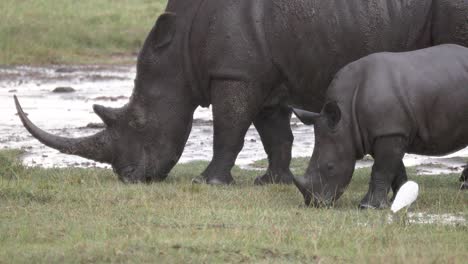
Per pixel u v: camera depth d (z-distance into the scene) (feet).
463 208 140.56
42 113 266.16
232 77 161.89
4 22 423.23
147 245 109.29
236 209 135.23
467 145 144.05
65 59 398.01
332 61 159.94
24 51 398.62
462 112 140.56
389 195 154.81
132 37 433.89
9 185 147.74
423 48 160.04
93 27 440.45
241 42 161.38
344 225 122.93
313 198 139.33
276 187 157.07
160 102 166.61
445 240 116.06
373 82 138.31
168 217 128.06
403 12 158.61
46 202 140.56
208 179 164.86
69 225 122.01
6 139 223.10
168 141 167.32
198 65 165.78
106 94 311.27
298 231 118.62
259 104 164.76
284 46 160.86
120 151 166.50
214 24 162.81
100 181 161.79
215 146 166.09
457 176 175.73
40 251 107.76
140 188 152.05
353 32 158.30
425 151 143.43
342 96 140.36
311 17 158.81
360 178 173.37
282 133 171.12
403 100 137.39
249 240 112.16
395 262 101.96
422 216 133.90
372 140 138.31
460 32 158.61
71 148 165.99
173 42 166.20
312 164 140.67
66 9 461.78
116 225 122.62
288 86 164.86
